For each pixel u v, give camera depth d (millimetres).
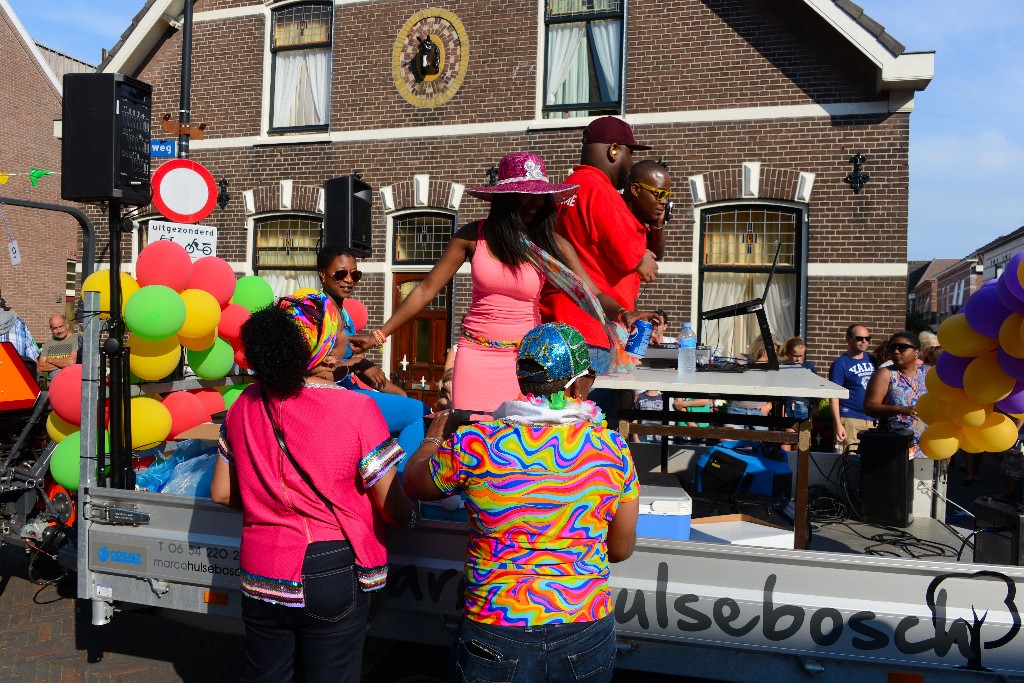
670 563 2541
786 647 2471
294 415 2312
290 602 2254
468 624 2039
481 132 9414
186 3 7879
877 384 4633
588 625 1994
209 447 3639
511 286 2623
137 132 3508
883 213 8141
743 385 2969
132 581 3076
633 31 8859
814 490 4344
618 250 2992
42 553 4887
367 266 9891
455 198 9500
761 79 8469
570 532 1999
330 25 10180
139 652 4113
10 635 4277
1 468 4590
